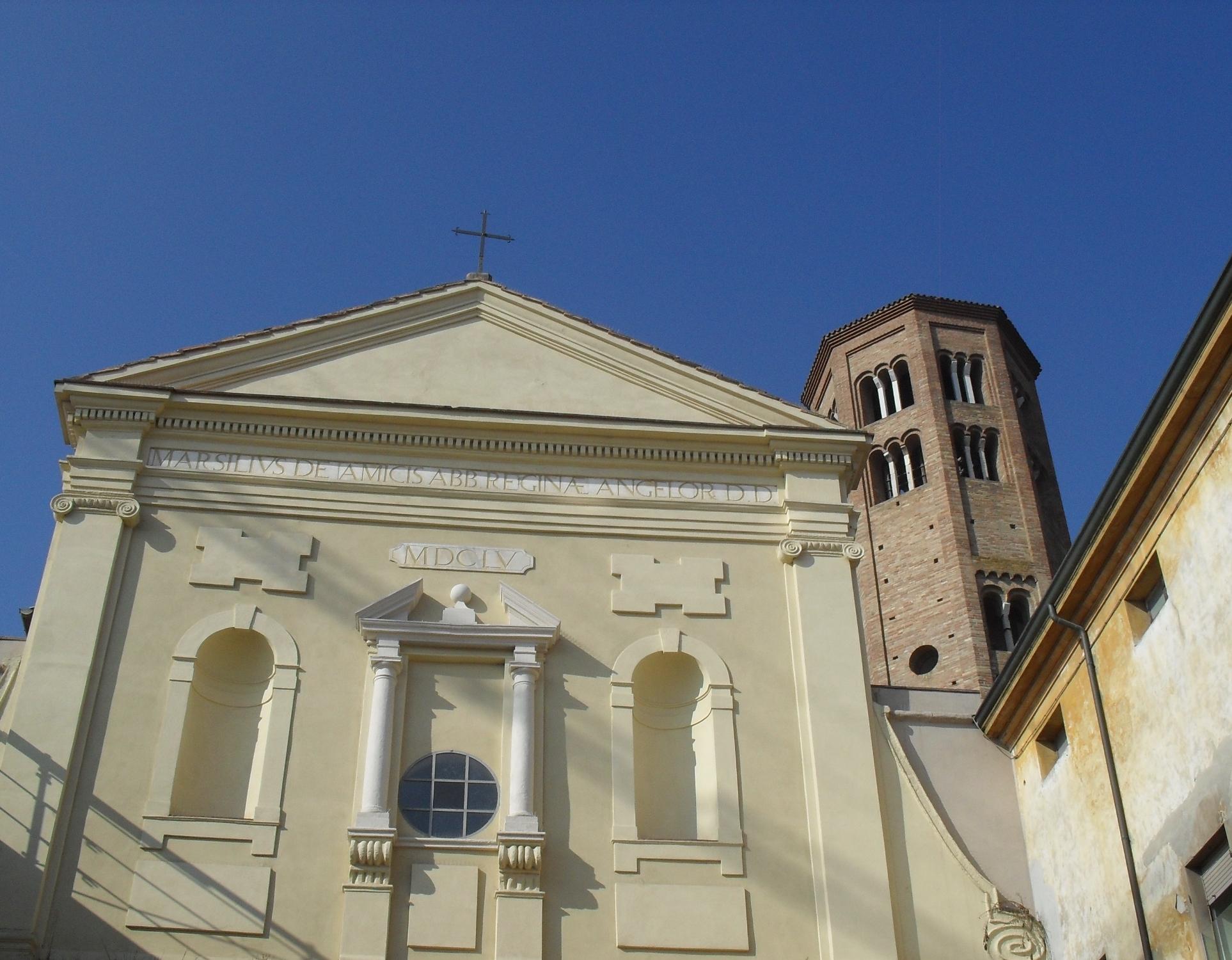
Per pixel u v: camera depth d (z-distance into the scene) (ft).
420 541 86.33
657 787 81.61
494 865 75.46
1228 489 63.87
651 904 75.25
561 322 96.32
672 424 91.20
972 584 199.93
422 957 72.54
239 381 91.76
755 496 90.53
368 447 89.40
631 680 82.58
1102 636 74.95
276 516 86.28
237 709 81.15
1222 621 64.03
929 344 226.99
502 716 80.43
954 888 78.28
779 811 79.10
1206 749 64.80
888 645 201.57
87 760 76.48
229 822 75.31
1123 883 71.31
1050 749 81.66
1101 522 72.49
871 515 214.48
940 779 83.71
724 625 85.40
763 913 75.77
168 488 86.28
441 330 95.61
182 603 82.43
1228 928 63.82
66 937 71.36
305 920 73.00
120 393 88.38
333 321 94.12
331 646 81.87
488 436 90.22
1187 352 64.28
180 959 71.31
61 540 83.25
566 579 85.92
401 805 77.20
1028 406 234.99
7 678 82.94
